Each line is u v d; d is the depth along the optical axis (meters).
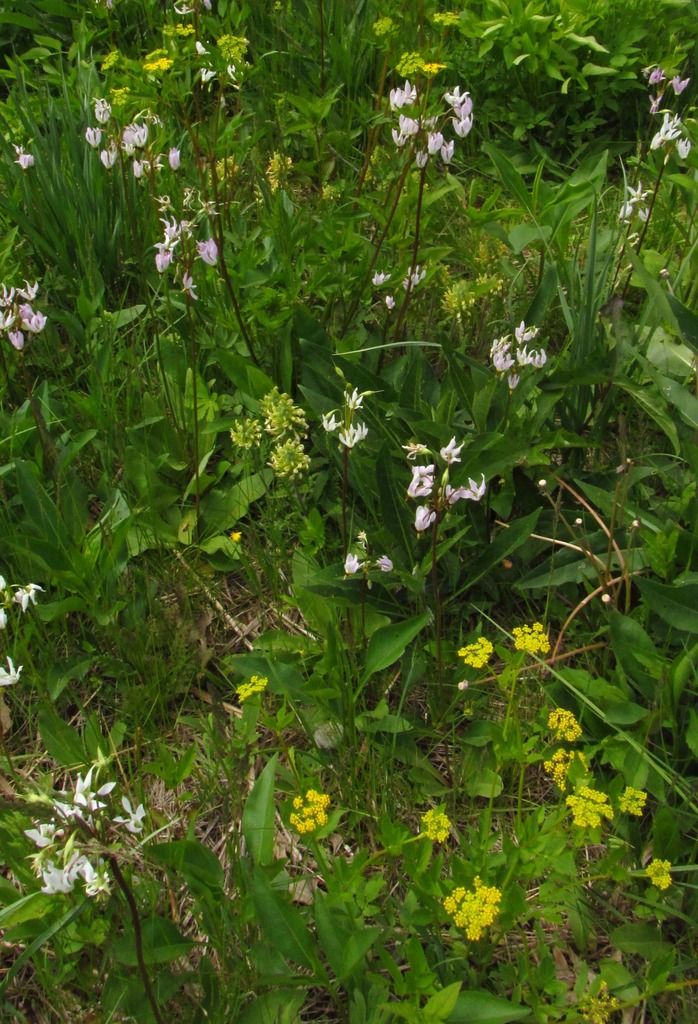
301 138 1.73
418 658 0.95
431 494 0.88
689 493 1.09
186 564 1.09
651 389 1.17
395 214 1.37
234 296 1.19
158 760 0.86
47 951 0.79
